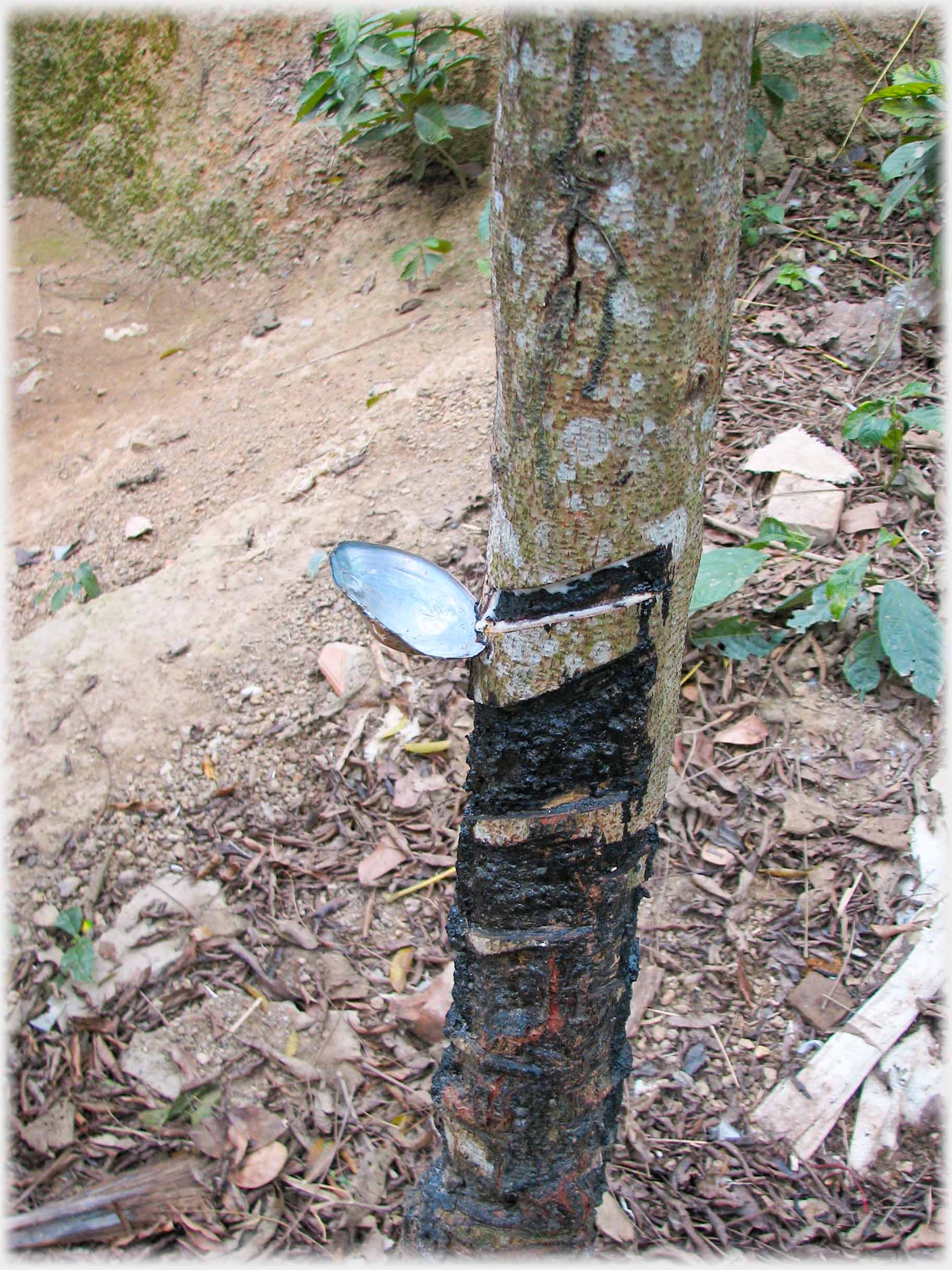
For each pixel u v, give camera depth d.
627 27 1.02
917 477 3.00
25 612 3.51
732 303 1.25
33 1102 2.36
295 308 4.28
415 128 3.81
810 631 2.74
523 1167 1.65
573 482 1.26
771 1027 2.25
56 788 2.83
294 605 2.99
